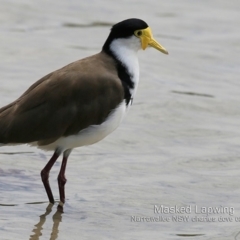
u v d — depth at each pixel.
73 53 22.53
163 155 15.77
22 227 12.12
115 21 26.36
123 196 13.59
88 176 14.52
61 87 12.77
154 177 14.53
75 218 12.66
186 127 17.50
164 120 17.88
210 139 16.78
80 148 15.96
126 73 13.45
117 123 13.28
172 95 19.56
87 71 13.02
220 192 13.87
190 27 26.11
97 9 27.50
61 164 14.49
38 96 12.72
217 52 23.62
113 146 16.20
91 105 12.84
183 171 14.88
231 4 28.94
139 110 18.39
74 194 13.64
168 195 13.68
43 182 13.15
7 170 14.56
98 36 24.69
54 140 12.84
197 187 14.08
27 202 13.19
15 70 20.66
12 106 12.84
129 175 14.62
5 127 12.61
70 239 11.77
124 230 12.22
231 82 21.14
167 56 22.92
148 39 13.83
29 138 12.68
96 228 12.27
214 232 12.18
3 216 12.52
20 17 25.81
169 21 26.66
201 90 20.22
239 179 14.48
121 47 13.55
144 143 16.45
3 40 23.23
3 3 26.72
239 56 23.41
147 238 11.88
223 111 18.67
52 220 12.50
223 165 15.24
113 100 12.98
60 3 27.61
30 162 15.08
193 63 22.53
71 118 12.77
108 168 14.96
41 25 25.31
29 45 22.94
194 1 29.17
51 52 22.42
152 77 20.98
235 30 25.98
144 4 28.48
